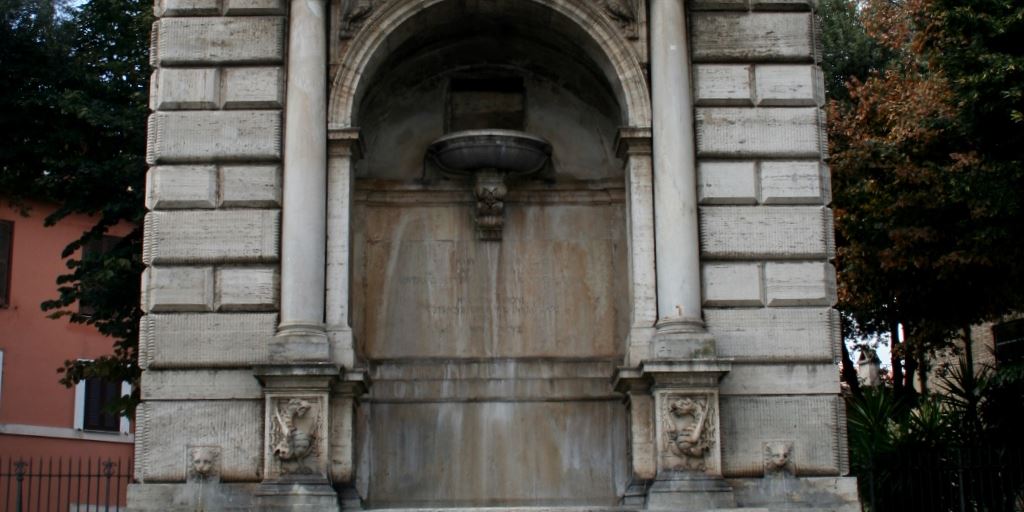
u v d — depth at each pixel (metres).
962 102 23.66
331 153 19.30
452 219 20.95
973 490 22.05
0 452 36.06
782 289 19.05
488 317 20.66
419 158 21.36
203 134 19.28
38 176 30.17
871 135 31.39
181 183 19.11
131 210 28.16
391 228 20.91
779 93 19.67
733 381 18.70
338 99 19.39
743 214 19.25
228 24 19.61
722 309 18.97
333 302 18.86
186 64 19.52
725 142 19.45
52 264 38.38
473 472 19.98
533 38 21.11
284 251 18.69
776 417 18.62
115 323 27.53
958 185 24.05
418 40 20.81
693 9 19.91
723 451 18.47
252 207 19.05
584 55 20.77
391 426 20.05
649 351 18.67
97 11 30.97
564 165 21.42
